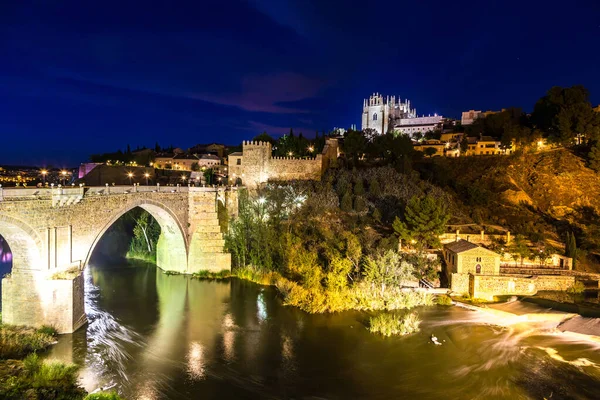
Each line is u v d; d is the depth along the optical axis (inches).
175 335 2092.8
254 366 1786.4
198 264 3198.8
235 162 4165.8
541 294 2522.1
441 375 1713.8
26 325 1942.7
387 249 2758.4
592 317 2229.3
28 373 1510.8
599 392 1594.5
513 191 4005.9
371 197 3678.6
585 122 4485.7
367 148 5068.9
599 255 3026.6
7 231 1801.2
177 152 7844.5
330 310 2390.5
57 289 1974.7
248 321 2274.9
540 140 4771.2
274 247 3078.2
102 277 3144.7
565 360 1833.2
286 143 5083.7
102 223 2281.0
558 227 3479.3
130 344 1977.1
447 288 2605.8
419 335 2080.5
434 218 2832.2
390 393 1584.6
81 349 1889.8
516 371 1744.6
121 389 1588.3
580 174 4089.6
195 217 3223.4
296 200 3550.7
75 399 1425.9
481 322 2224.4
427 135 6737.2
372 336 2074.3
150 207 2768.2
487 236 3014.3
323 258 2851.9
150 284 2957.7
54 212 1942.7
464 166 4648.1
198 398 1545.3
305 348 1953.7
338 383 1656.0
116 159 6579.7
